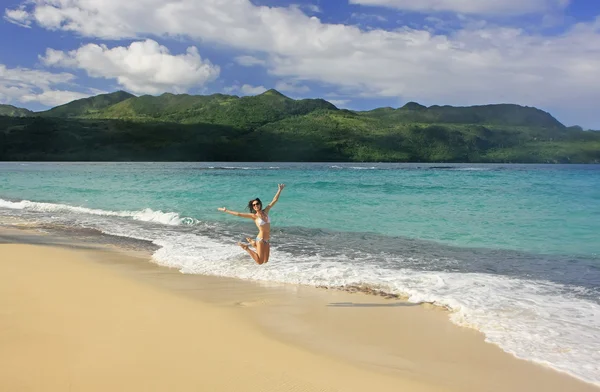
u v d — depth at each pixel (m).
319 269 10.01
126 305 7.00
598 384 4.63
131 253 11.88
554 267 10.32
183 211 20.78
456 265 10.52
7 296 7.27
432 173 59.31
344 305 7.40
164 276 9.34
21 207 23.00
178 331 5.86
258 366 4.84
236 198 25.62
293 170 68.94
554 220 17.72
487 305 7.34
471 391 4.45
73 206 23.20
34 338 5.39
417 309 7.20
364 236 14.56
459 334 6.07
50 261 10.39
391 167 91.44
